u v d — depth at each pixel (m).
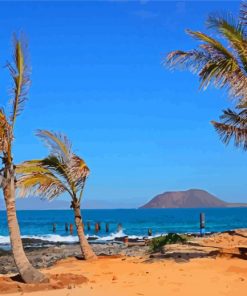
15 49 13.30
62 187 18.58
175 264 15.21
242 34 15.66
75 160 18.45
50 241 49.22
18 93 13.28
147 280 12.88
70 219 130.50
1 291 11.96
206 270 13.93
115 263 16.80
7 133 12.97
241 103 16.12
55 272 15.08
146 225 94.44
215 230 77.00
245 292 11.30
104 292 11.61
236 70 15.50
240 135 17.94
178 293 11.35
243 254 16.44
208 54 15.66
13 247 12.91
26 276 12.69
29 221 117.31
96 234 65.12
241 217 137.12
